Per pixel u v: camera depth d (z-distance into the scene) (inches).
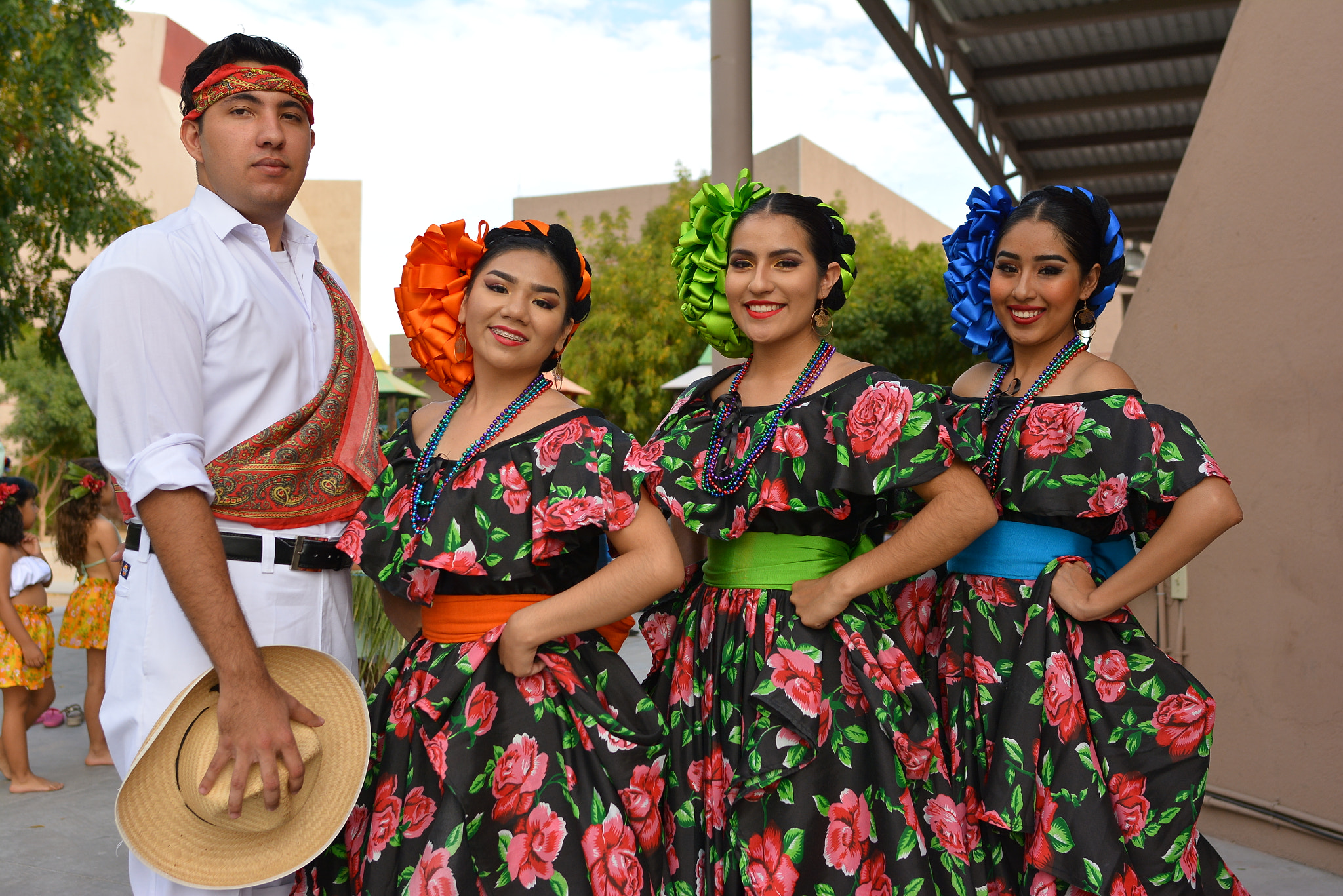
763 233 71.4
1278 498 117.0
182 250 67.7
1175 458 71.3
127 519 70.4
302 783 63.6
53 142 312.8
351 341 76.1
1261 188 119.3
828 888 64.7
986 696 73.4
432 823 64.6
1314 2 114.4
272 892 68.9
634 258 649.0
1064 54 271.9
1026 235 76.9
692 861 69.2
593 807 64.6
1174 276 129.3
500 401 73.1
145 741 62.6
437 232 74.7
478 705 65.8
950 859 68.5
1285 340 116.3
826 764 66.6
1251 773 120.0
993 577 76.2
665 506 71.9
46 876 127.7
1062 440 74.5
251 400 69.3
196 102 70.3
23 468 766.5
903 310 510.9
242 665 62.0
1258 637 118.8
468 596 68.9
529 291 70.0
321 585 71.9
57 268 341.4
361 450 74.1
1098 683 71.7
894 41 239.6
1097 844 68.1
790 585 70.9
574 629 65.0
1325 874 110.9
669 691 75.2
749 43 155.3
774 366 75.2
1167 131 315.6
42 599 178.1
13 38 290.7
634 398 610.5
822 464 69.4
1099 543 78.7
